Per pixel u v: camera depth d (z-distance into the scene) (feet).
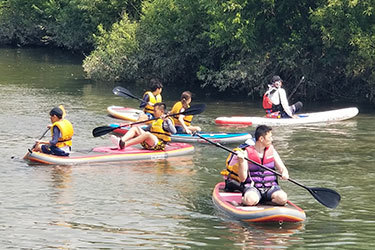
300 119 52.39
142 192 31.91
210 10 64.95
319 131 49.03
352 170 36.83
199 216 28.12
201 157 39.99
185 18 72.33
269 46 66.64
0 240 24.98
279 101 52.65
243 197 28.35
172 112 45.32
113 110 55.93
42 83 76.79
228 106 61.82
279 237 25.52
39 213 28.37
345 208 29.68
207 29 72.28
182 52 75.36
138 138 39.58
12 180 33.71
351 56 61.52
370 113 57.93
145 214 28.43
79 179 34.17
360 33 57.47
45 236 25.49
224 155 40.68
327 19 59.62
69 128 38.11
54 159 37.14
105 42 84.23
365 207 29.86
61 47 127.75
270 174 28.53
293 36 64.13
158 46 77.66
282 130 49.49
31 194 31.24
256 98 67.41
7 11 130.93
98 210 28.94
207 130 49.06
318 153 41.19
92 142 43.52
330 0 57.82
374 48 57.72
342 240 25.27
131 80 80.94
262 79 67.46
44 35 129.18
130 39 79.87
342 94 67.67
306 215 28.55
